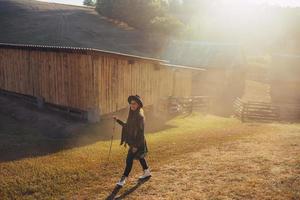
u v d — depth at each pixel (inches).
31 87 716.7
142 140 299.9
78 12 2999.5
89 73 595.8
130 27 2714.1
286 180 307.0
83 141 494.0
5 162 379.2
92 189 307.6
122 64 663.1
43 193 301.9
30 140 482.9
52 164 375.6
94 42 2146.9
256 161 370.3
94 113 601.6
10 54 763.4
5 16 2503.7
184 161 380.2
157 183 312.8
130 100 293.1
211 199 273.9
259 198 272.1
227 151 424.5
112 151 438.0
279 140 500.1
